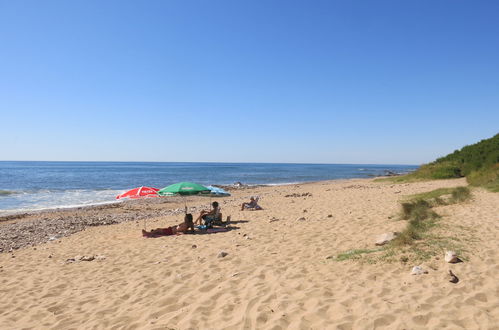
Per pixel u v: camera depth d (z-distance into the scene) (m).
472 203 11.36
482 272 5.41
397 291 5.05
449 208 10.76
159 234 11.59
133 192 11.70
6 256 10.26
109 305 5.61
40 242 12.67
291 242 8.70
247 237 9.73
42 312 5.52
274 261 7.18
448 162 31.88
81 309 5.57
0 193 36.34
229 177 75.88
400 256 6.46
